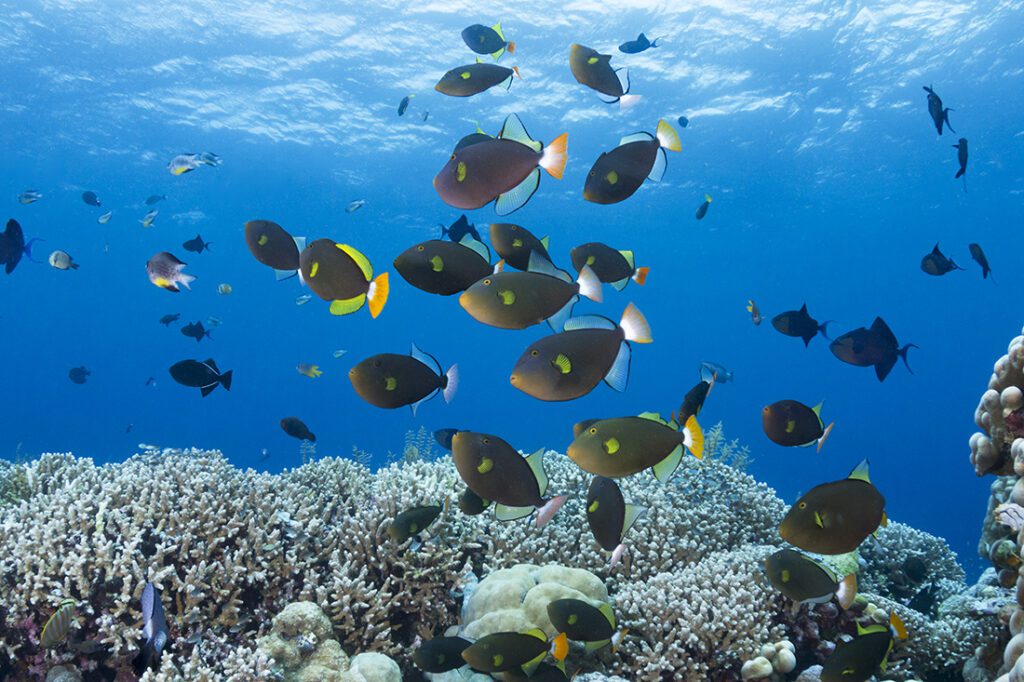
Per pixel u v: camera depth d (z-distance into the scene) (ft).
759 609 16.80
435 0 101.35
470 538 18.83
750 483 24.66
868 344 17.08
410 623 17.26
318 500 19.51
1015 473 15.94
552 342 8.73
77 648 14.73
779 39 104.58
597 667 15.94
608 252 14.42
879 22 100.32
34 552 15.51
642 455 9.12
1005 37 103.04
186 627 15.35
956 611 19.39
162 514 16.94
